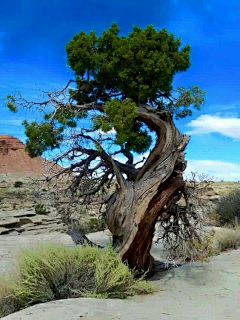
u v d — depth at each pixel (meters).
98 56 9.01
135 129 9.81
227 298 7.22
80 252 8.01
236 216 17.70
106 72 9.09
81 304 6.38
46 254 7.69
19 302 7.15
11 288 7.20
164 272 9.64
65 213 10.34
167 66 8.96
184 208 9.45
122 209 8.64
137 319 5.77
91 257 8.02
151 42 9.04
